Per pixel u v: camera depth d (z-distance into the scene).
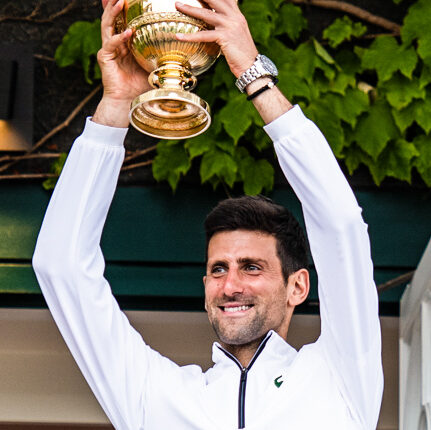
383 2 12.55
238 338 8.42
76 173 8.21
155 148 12.40
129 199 12.32
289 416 7.99
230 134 11.89
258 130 12.11
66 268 8.24
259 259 8.51
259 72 7.60
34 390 13.76
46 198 12.30
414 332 12.14
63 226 8.23
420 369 12.19
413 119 12.07
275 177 12.33
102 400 8.48
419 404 12.20
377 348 8.06
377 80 12.43
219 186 12.37
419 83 12.15
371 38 12.48
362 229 7.75
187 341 13.62
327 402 8.09
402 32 12.19
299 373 8.21
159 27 7.47
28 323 13.53
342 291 7.86
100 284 8.42
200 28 7.57
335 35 12.30
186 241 12.24
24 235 12.20
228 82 12.13
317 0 12.55
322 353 8.35
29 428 13.94
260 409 8.09
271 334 8.49
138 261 12.23
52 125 12.45
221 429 8.04
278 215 8.70
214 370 8.59
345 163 12.41
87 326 8.34
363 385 8.04
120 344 8.44
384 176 12.15
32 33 12.59
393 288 12.54
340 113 12.14
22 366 13.73
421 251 12.19
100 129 8.15
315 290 12.23
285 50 12.30
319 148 7.66
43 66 12.57
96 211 8.29
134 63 8.10
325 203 7.66
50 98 12.52
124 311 13.20
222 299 8.48
